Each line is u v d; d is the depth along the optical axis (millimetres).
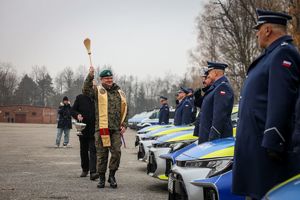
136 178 9258
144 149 9594
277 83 3637
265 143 3584
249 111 3828
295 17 20328
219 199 4676
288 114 3611
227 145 5363
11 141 21625
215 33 36844
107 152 8016
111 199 6848
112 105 8039
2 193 7293
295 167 3615
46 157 13609
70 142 21422
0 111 84250
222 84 6473
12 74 106562
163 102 16250
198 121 7605
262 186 3672
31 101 111812
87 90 8383
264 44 4004
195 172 5160
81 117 8938
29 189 7723
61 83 112688
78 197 7000
